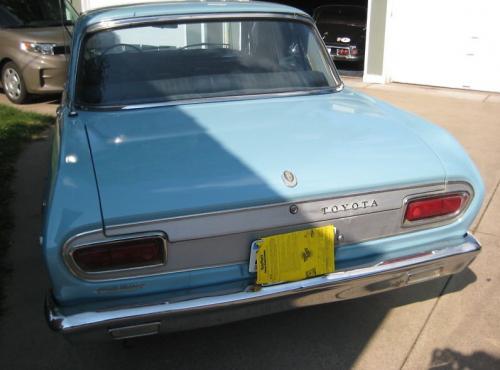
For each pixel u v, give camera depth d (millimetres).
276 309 2141
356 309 2893
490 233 3713
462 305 2914
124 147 2225
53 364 2523
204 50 2945
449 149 2381
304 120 2561
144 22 2885
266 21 3055
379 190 2137
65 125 2529
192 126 2439
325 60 3191
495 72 8609
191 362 2520
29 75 7594
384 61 9383
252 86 2904
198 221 1945
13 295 3072
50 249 1824
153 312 1940
